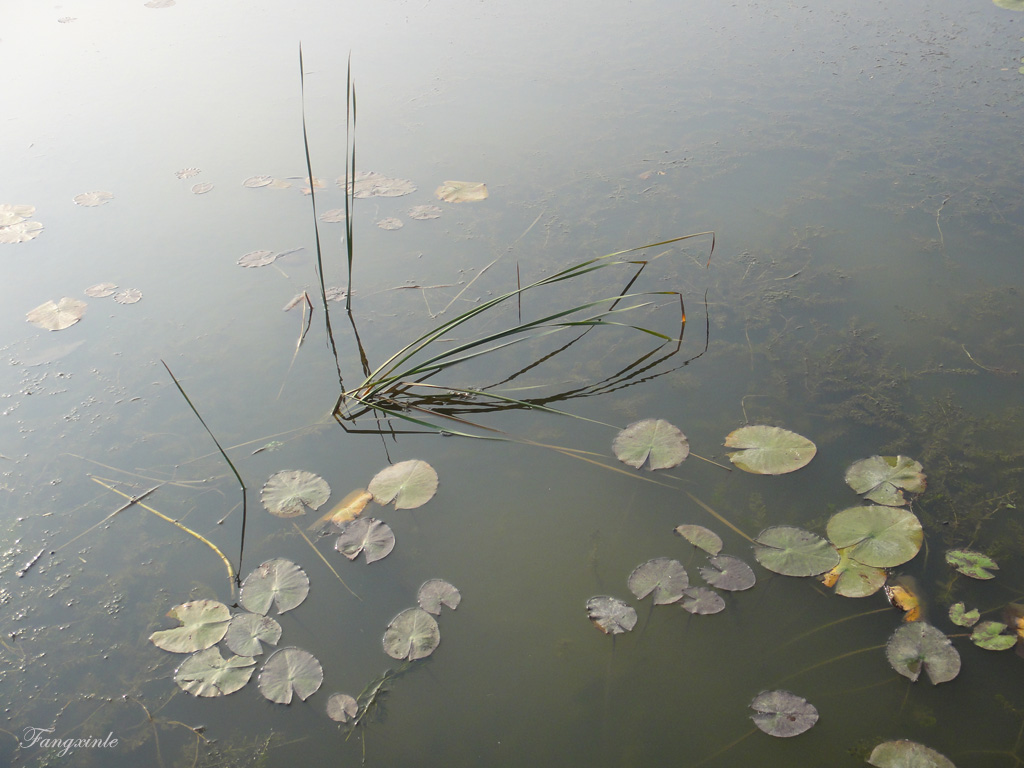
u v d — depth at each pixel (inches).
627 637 131.8
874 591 133.0
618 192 263.1
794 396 179.2
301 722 121.5
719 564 140.3
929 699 119.3
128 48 415.2
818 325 200.4
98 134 322.7
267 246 246.7
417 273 230.7
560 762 115.9
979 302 204.1
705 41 387.2
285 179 283.9
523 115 320.8
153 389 193.8
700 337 200.2
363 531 151.2
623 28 410.9
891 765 110.4
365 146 301.9
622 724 120.0
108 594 143.6
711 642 129.8
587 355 198.7
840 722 117.3
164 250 246.7
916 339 194.1
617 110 321.1
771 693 121.4
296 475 165.0
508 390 188.5
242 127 323.6
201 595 141.8
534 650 131.2
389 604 139.2
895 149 278.8
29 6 495.8
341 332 210.5
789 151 283.0
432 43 401.1
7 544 154.2
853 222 240.5
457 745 118.6
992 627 126.6
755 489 155.9
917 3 422.6
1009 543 140.5
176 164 297.3
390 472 164.9
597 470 164.7
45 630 137.8
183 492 164.6
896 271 218.8
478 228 249.8
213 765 116.2
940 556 139.3
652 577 139.3
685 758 115.1
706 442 168.4
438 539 150.9
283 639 133.4
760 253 228.7
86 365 201.9
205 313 219.3
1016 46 358.9
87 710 124.6
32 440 179.5
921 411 171.9
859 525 143.5
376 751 118.2
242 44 412.5
